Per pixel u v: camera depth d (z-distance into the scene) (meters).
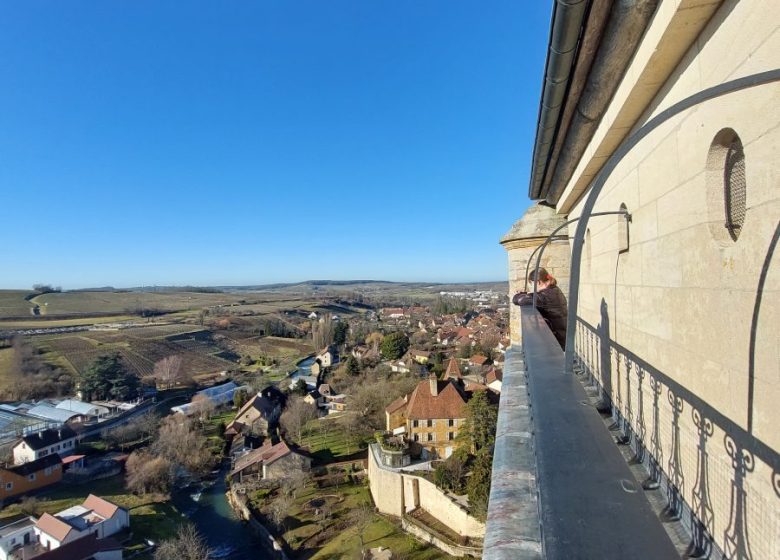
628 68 2.92
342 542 28.92
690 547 2.37
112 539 29.81
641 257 3.22
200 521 34.84
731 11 1.95
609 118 3.49
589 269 5.12
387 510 31.95
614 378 3.99
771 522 1.68
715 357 2.14
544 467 1.60
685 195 2.45
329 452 43.81
